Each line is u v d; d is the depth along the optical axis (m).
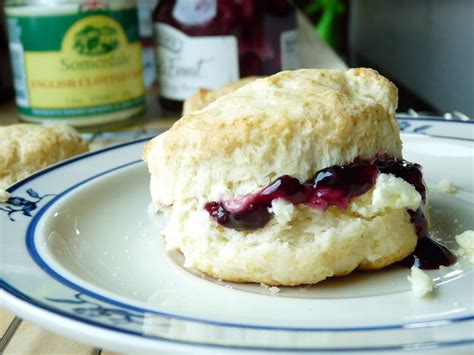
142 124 0.35
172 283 0.16
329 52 0.42
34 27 0.32
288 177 0.15
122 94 0.34
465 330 0.11
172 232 0.17
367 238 0.15
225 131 0.15
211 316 0.12
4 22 0.42
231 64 0.34
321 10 0.51
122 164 0.22
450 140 0.23
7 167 0.24
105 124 0.34
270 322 0.12
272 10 0.34
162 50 0.35
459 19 0.31
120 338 0.11
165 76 0.36
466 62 0.31
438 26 0.34
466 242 0.16
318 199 0.15
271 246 0.15
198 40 0.34
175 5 0.34
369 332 0.11
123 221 0.20
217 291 0.15
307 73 0.17
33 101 0.33
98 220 0.20
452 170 0.22
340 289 0.15
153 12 0.35
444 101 0.34
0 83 0.41
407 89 0.40
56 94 0.33
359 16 0.50
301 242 0.15
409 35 0.39
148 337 0.11
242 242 0.16
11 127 0.25
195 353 0.11
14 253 0.15
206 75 0.34
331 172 0.15
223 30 0.33
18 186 0.20
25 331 0.15
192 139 0.16
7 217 0.18
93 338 0.11
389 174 0.16
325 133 0.15
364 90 0.17
